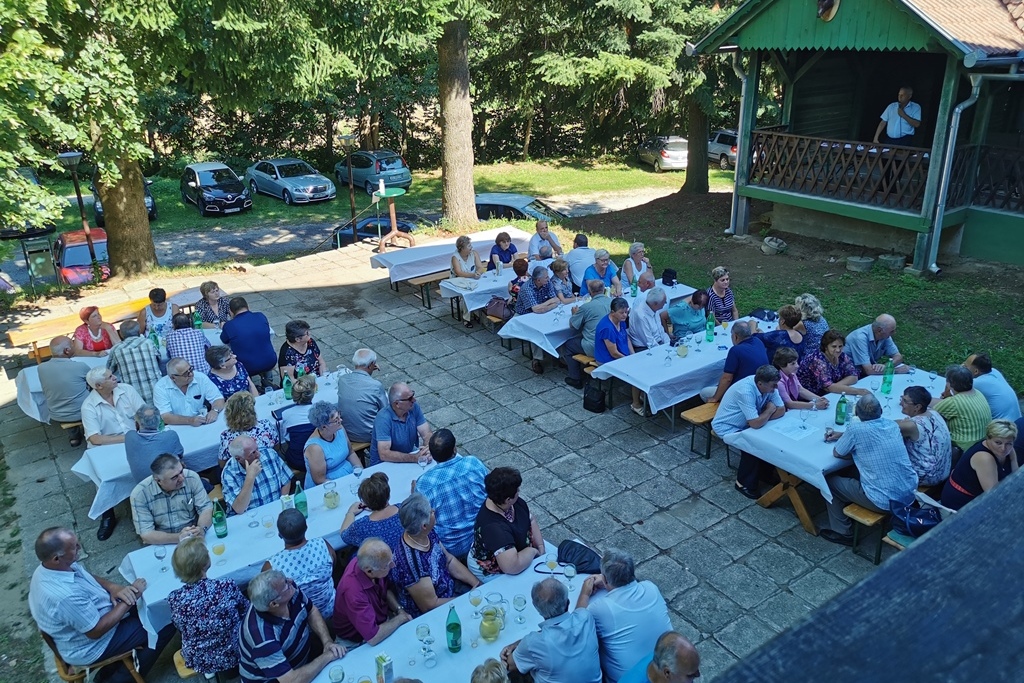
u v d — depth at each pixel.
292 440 6.53
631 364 7.89
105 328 8.73
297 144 33.75
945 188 11.21
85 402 6.77
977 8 11.80
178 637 5.45
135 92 10.78
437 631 4.39
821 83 14.53
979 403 6.08
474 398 8.84
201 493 5.66
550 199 26.33
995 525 0.90
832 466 5.85
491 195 18.45
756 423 6.38
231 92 13.17
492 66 21.78
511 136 34.09
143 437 6.00
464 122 16.06
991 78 10.55
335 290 12.88
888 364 6.92
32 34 8.88
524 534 4.92
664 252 14.09
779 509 6.60
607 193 27.16
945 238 12.41
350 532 4.97
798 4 12.22
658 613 4.13
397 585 4.71
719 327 8.84
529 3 19.70
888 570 0.86
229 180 26.72
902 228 12.20
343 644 4.64
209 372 7.95
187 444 6.57
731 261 13.30
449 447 5.48
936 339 9.64
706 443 7.68
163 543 5.46
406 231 16.77
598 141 32.19
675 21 17.72
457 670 4.10
